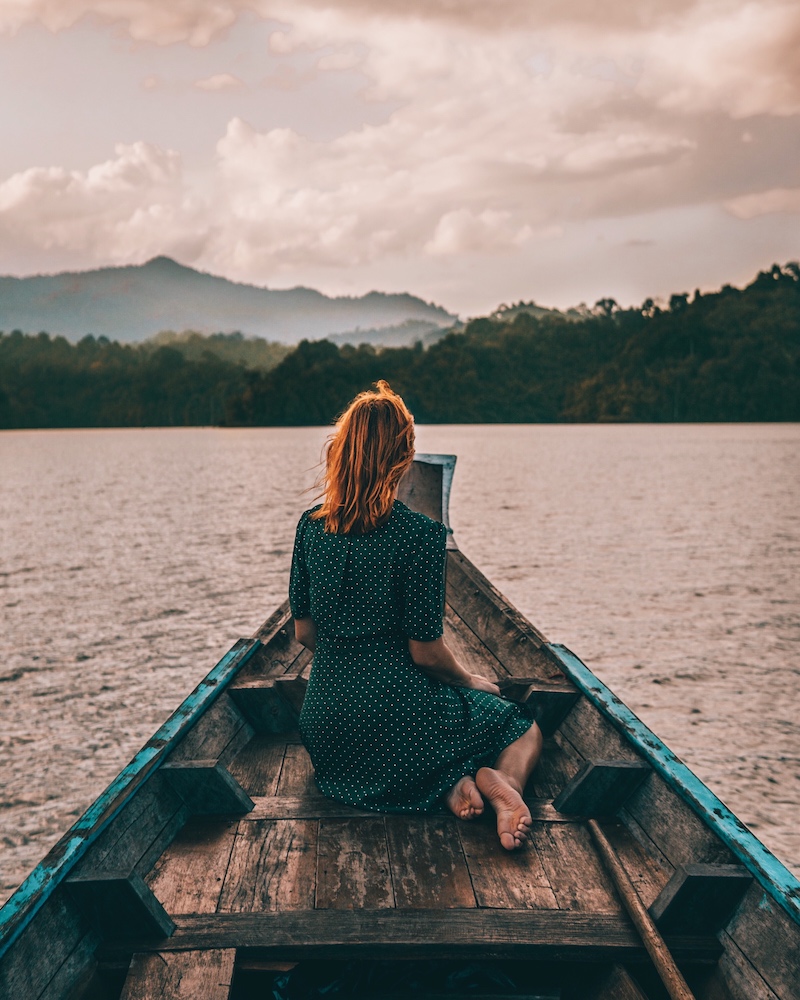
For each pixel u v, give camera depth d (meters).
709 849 2.29
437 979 2.22
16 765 6.53
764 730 7.01
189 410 185.62
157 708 7.71
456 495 26.30
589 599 11.57
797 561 14.49
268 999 2.12
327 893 2.27
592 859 2.45
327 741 2.73
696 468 39.06
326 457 2.68
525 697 3.39
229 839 2.55
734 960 2.01
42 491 31.39
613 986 1.98
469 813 2.57
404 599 2.60
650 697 7.79
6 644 9.79
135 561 15.37
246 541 17.86
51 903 1.97
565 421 156.25
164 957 2.00
